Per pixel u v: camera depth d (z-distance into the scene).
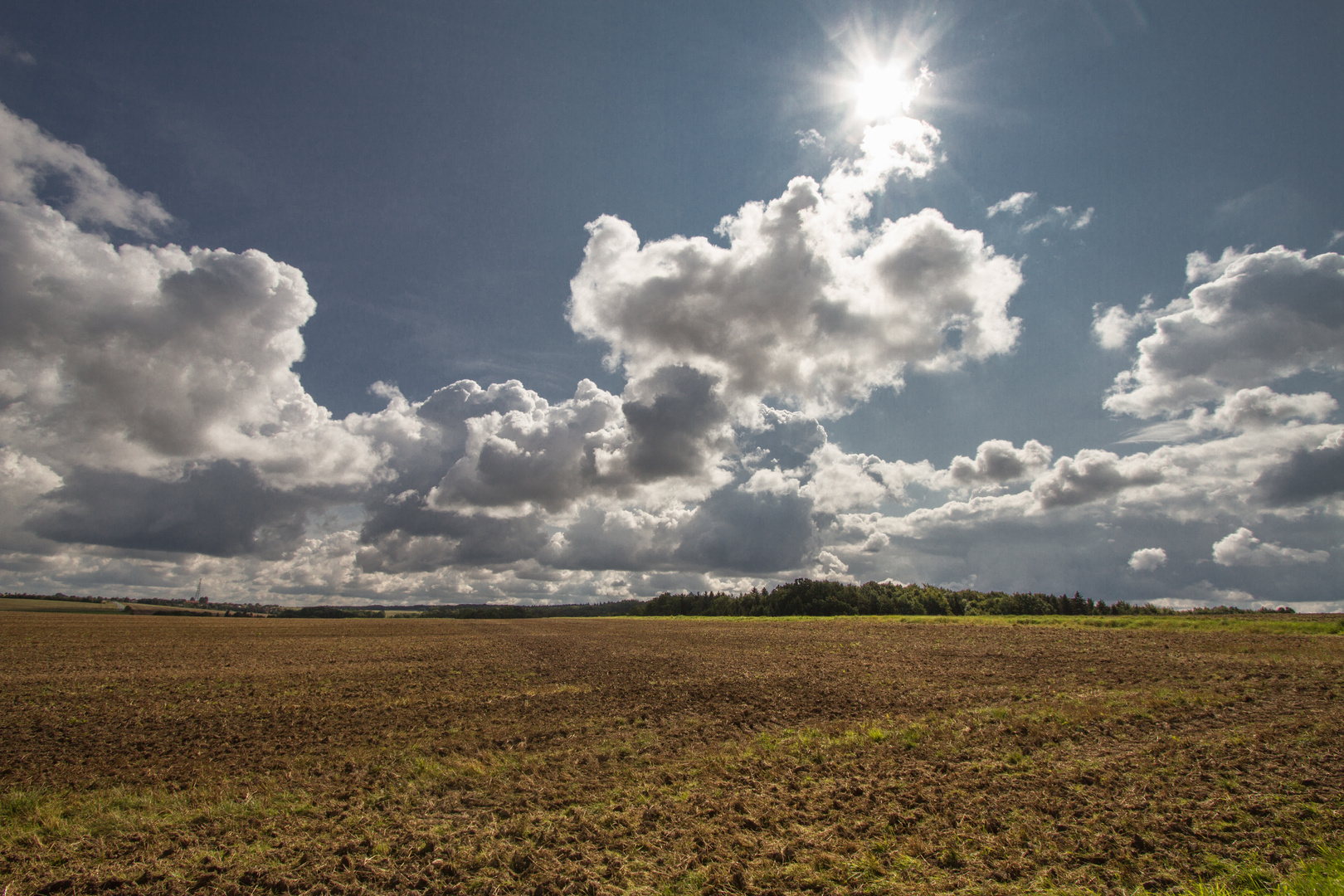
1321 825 8.86
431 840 9.57
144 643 52.25
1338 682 21.73
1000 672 27.12
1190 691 20.55
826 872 8.21
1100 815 9.72
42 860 9.16
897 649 38.69
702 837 9.51
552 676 29.02
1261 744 13.27
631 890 7.93
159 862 9.05
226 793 12.07
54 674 31.17
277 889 8.19
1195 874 7.70
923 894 7.52
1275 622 47.66
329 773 13.42
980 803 10.51
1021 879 7.81
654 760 14.09
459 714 19.88
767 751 14.54
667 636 57.09
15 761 14.81
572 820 10.39
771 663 32.53
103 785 12.86
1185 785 10.95
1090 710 17.42
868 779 12.11
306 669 33.50
